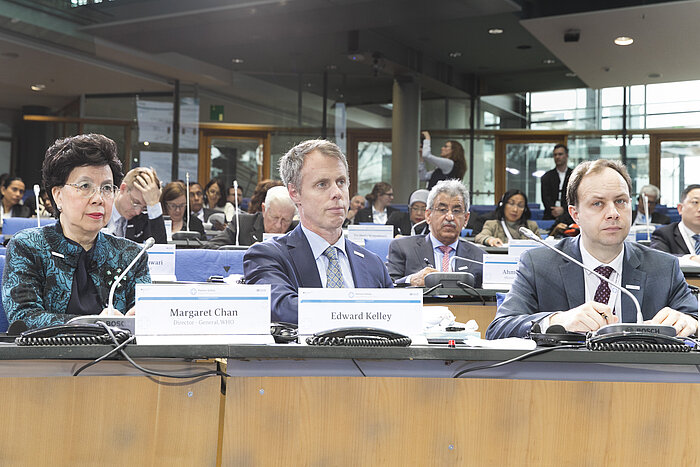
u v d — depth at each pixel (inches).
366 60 427.8
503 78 491.5
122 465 55.4
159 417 55.9
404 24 391.5
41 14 375.9
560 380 57.8
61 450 54.6
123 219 159.6
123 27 382.3
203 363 56.9
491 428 57.9
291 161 82.7
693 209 179.6
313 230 82.7
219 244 185.0
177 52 429.7
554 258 83.3
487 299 116.0
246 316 60.6
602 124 494.9
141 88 453.7
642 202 308.3
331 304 61.5
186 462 56.2
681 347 56.0
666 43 373.7
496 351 56.0
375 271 85.0
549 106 498.6
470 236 250.4
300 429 56.9
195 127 460.1
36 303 76.7
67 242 80.4
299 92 471.2
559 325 60.7
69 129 462.0
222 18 368.5
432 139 482.6
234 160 468.8
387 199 324.5
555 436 57.9
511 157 501.7
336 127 475.2
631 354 55.5
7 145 490.0
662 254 83.4
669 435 57.5
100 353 53.0
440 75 474.0
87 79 437.1
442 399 57.8
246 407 56.5
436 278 113.5
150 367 55.9
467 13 355.3
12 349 51.3
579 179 81.2
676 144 486.6
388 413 57.5
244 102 466.6
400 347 55.8
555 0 341.1
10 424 53.9
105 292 81.4
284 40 412.5
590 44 381.1
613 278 81.4
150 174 158.9
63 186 79.8
